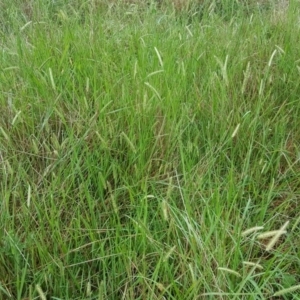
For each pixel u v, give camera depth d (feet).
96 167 5.93
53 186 5.59
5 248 5.15
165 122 6.69
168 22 10.43
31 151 6.44
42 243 5.04
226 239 5.34
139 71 7.39
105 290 4.86
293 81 7.84
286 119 7.26
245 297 4.84
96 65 7.68
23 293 5.08
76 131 6.70
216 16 10.81
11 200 5.89
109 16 10.49
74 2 12.01
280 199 6.28
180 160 6.44
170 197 5.43
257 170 6.23
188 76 7.79
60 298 4.87
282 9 11.02
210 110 7.11
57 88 7.20
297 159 6.44
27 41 9.43
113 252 5.20
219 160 6.47
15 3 11.90
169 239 5.32
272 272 4.75
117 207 5.52
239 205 5.94
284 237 5.76
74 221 5.48
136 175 5.95
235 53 8.71
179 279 5.02
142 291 4.84
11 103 6.88
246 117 6.82
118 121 6.60
